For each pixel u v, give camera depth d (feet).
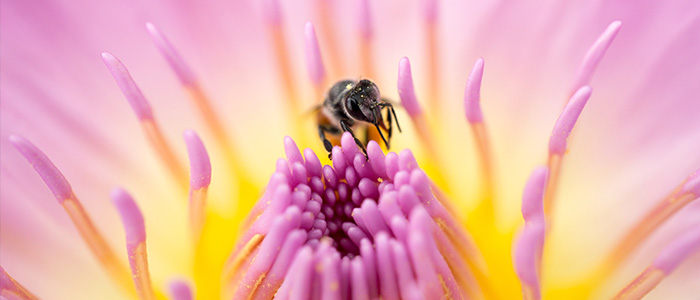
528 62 0.47
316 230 0.40
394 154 0.40
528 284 0.38
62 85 0.46
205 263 0.42
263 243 0.39
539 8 0.47
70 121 0.45
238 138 0.47
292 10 0.49
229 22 0.48
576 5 0.46
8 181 0.44
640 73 0.45
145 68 0.47
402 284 0.37
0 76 0.45
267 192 0.40
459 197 0.44
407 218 0.39
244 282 0.39
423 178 0.39
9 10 0.45
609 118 0.45
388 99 0.47
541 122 0.46
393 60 0.49
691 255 0.41
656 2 0.44
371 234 0.39
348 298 0.38
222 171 0.45
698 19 0.44
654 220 0.42
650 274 0.40
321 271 0.37
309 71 0.45
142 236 0.40
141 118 0.43
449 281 0.39
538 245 0.39
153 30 0.44
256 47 0.48
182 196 0.44
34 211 0.44
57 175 0.41
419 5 0.48
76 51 0.46
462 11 0.48
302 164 0.41
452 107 0.47
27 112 0.45
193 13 0.47
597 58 0.42
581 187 0.45
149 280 0.40
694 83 0.44
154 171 0.46
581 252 0.44
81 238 0.43
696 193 0.41
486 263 0.43
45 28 0.45
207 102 0.45
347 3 0.48
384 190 0.40
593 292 0.43
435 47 0.46
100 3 0.46
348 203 0.41
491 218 0.43
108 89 0.46
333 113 0.45
